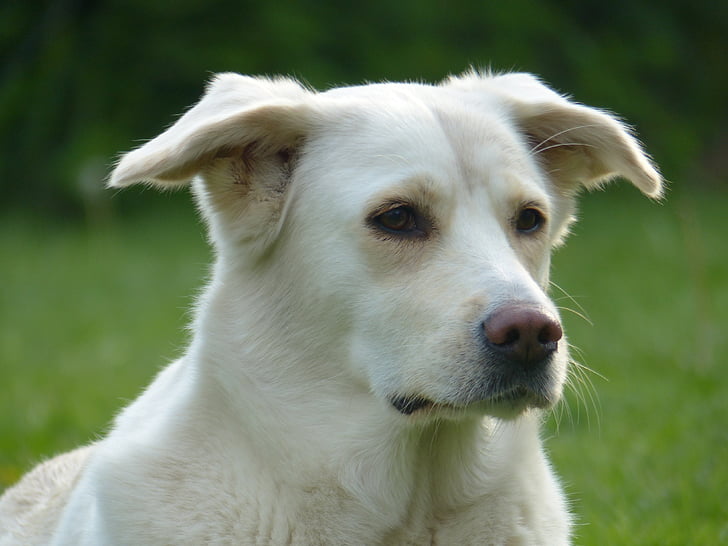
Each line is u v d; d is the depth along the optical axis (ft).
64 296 85.92
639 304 74.18
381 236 24.89
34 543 30.19
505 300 23.21
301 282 25.62
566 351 24.95
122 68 127.54
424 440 25.34
